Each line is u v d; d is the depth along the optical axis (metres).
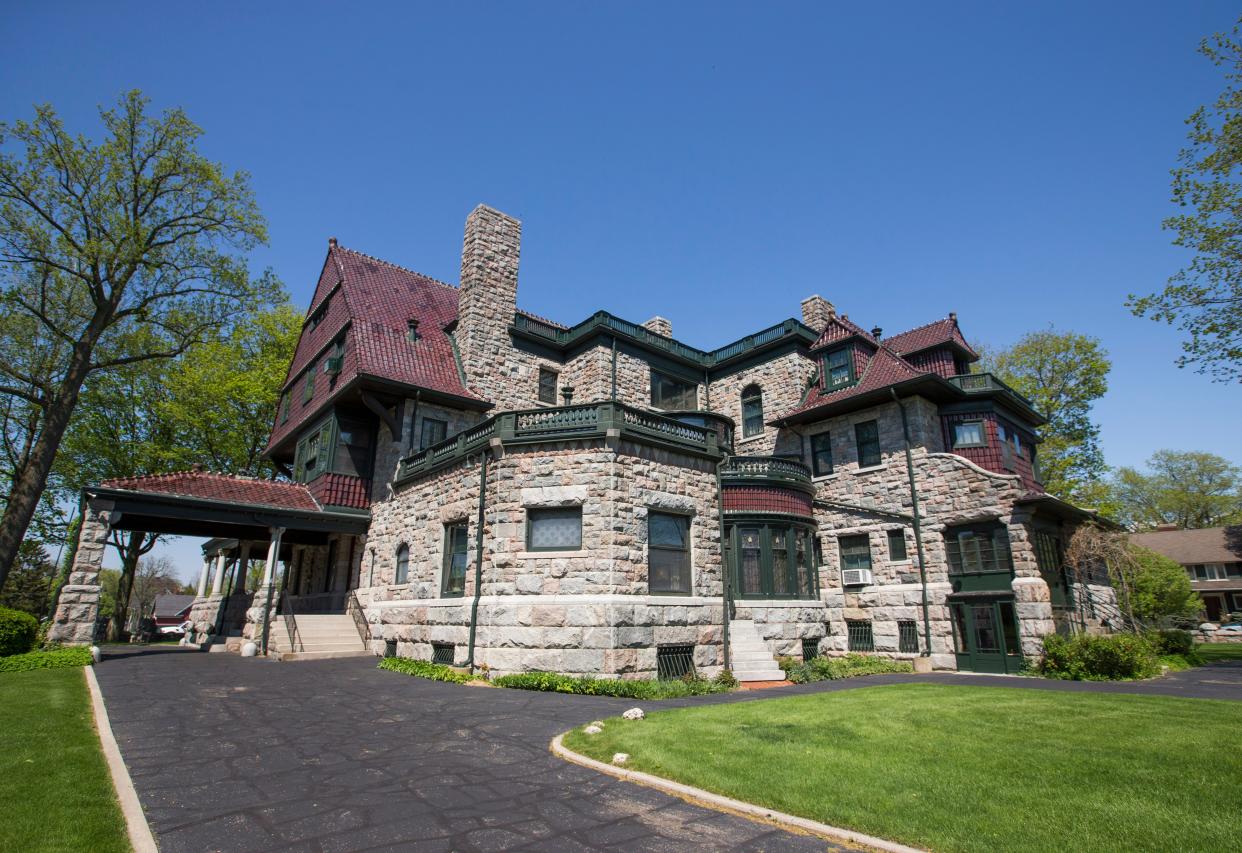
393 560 20.36
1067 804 5.64
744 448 27.52
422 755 7.82
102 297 22.67
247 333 34.69
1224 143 19.72
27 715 9.45
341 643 20.53
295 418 27.89
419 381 22.30
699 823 5.60
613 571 14.50
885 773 6.61
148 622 40.72
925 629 20.28
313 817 5.66
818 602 20.55
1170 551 52.78
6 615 16.38
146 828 5.22
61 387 21.72
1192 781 6.16
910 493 21.55
